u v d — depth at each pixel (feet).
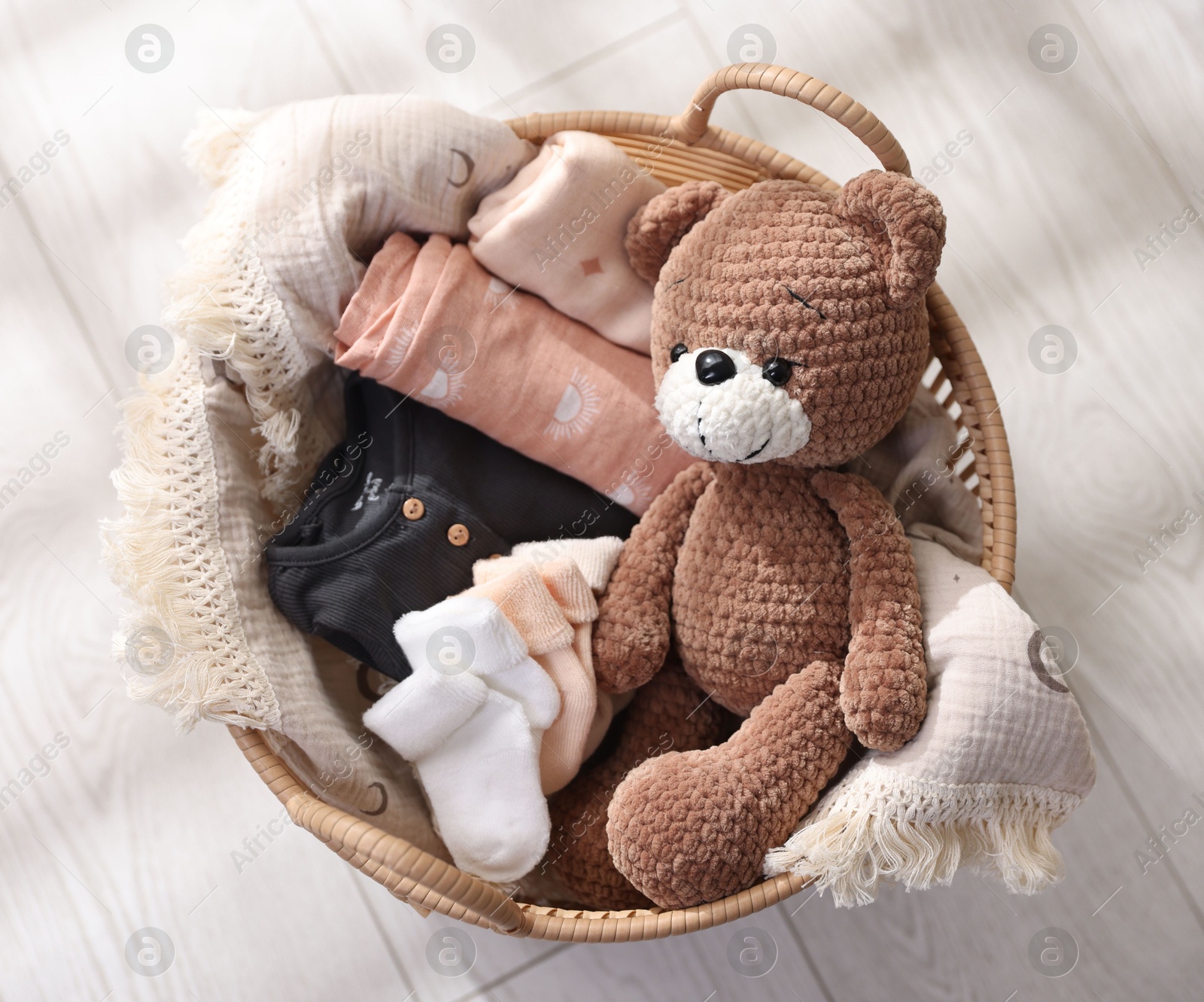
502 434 3.15
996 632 2.65
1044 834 2.77
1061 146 4.18
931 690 2.70
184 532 2.84
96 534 4.02
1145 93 4.19
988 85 4.21
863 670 2.61
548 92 4.27
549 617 2.88
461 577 3.10
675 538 3.04
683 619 2.94
